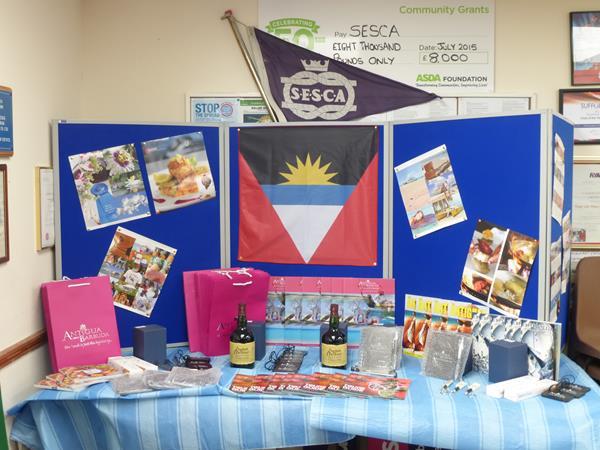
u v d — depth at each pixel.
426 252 2.38
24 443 2.12
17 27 2.21
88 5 2.97
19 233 2.21
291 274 2.55
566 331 2.77
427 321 2.37
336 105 2.99
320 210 2.52
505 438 1.80
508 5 2.94
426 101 2.96
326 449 2.68
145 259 2.51
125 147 2.48
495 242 2.22
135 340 2.34
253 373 2.19
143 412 2.00
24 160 2.26
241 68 3.00
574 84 2.93
